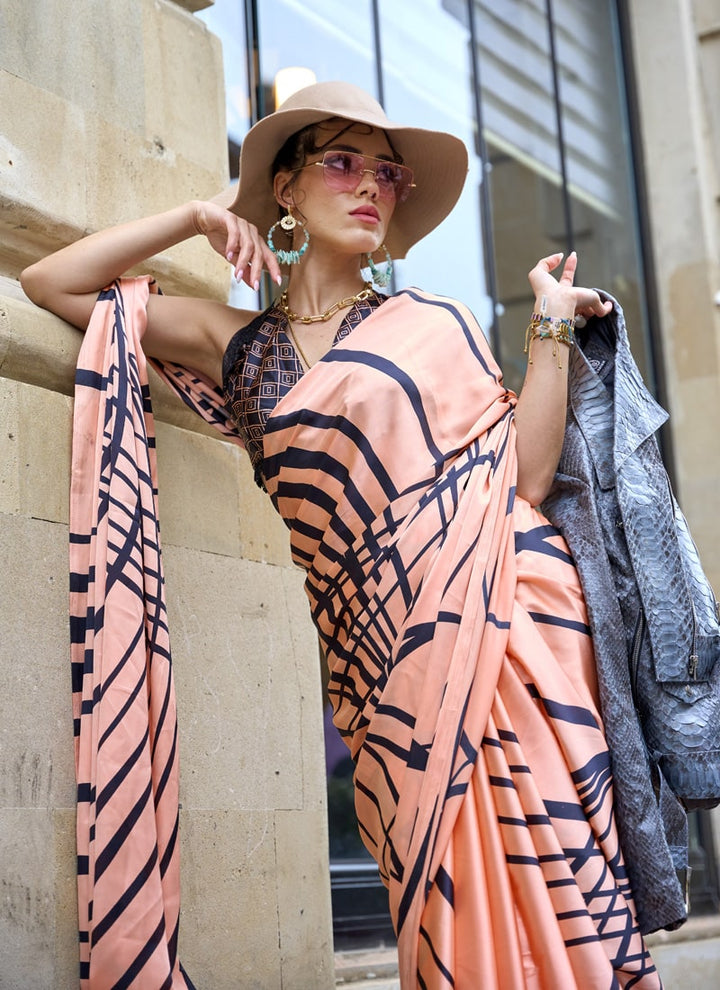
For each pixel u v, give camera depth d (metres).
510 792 1.90
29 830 2.04
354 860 3.58
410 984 1.85
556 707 1.97
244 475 2.75
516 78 4.71
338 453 2.17
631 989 1.90
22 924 1.99
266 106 3.68
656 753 2.07
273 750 2.69
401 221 2.66
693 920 4.61
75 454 2.24
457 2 4.49
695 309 5.13
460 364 2.23
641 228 5.23
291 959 2.63
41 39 2.47
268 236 2.47
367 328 2.26
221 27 3.55
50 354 2.29
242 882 2.52
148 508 2.26
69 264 2.34
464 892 1.85
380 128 2.40
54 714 2.13
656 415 2.23
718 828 4.79
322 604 2.23
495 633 1.98
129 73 2.69
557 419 2.18
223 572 2.62
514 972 1.81
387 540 2.11
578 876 1.90
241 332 2.38
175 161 2.79
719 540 5.02
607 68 5.22
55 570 2.20
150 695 2.18
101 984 2.02
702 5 5.32
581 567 2.11
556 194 4.82
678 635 2.09
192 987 2.11
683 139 5.20
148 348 2.48
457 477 2.10
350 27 4.01
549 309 2.21
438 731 1.92
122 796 2.08
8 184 2.34
